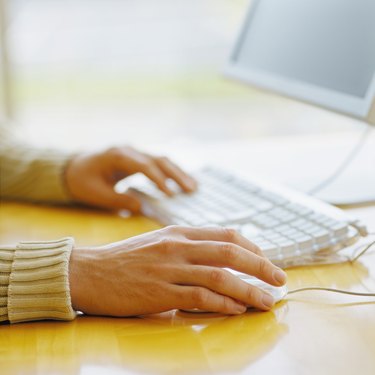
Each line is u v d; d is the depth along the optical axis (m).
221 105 2.85
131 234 1.06
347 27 1.11
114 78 2.88
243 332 0.71
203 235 0.82
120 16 2.80
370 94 1.02
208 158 1.46
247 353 0.66
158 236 0.82
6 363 0.67
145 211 1.17
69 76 2.83
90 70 2.85
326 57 1.15
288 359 0.64
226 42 2.80
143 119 2.88
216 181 1.21
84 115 2.86
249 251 0.78
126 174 1.23
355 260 0.88
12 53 2.30
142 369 0.64
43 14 2.73
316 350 0.66
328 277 0.84
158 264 0.78
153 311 0.77
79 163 1.24
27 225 1.13
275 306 0.77
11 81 2.31
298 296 0.79
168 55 2.86
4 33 2.26
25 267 0.80
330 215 0.95
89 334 0.73
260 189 1.11
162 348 0.68
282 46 1.28
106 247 0.82
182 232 0.82
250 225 0.99
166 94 2.90
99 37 2.81
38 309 0.77
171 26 2.82
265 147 1.52
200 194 1.16
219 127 2.78
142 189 1.23
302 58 1.21
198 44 2.83
